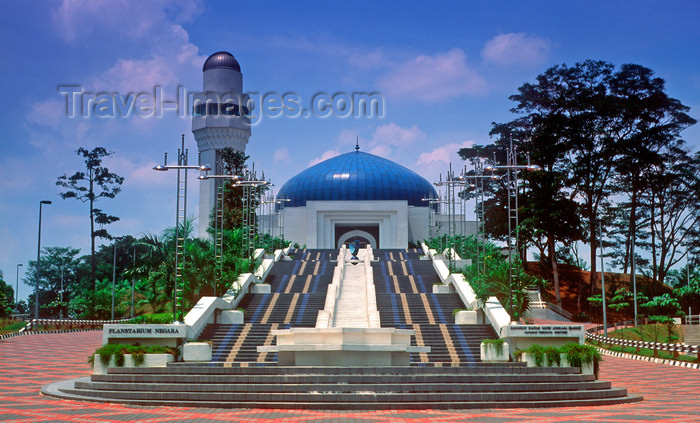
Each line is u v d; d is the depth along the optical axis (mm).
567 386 27672
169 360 33812
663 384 34312
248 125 113625
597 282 86438
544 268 84688
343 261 73812
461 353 41375
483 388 26750
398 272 71625
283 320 50406
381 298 56062
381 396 25438
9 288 116625
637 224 96375
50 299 120500
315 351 30703
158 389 27047
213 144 112000
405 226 109938
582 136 82938
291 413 23703
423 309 52938
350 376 27016
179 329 37969
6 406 24828
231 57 115000
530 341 38781
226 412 23906
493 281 48875
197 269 53656
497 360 38969
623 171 83688
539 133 81500
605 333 61688
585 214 82500
